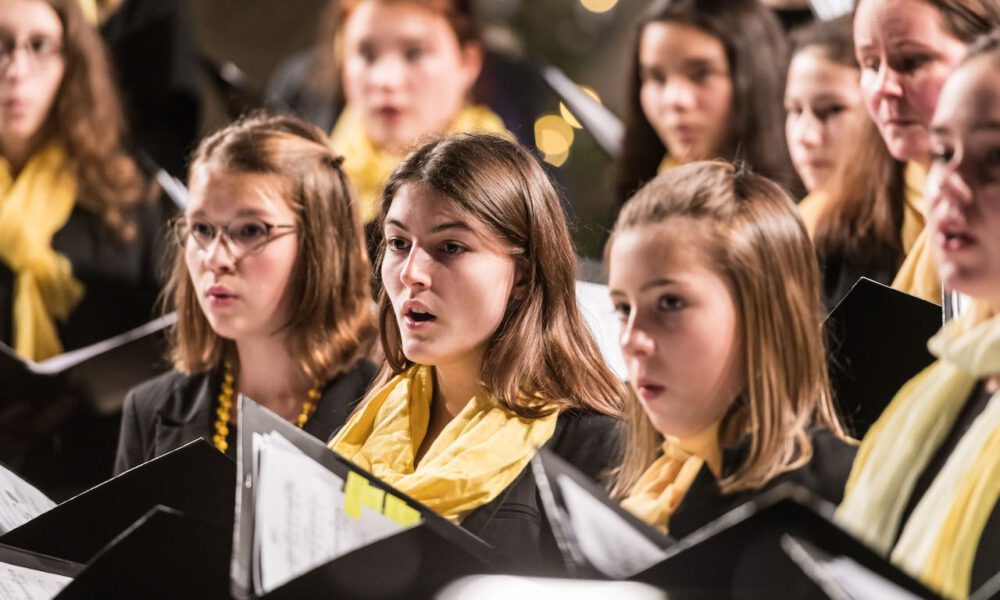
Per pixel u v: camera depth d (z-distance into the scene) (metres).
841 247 5.97
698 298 4.16
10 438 6.88
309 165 5.95
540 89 10.35
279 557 3.75
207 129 9.84
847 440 4.18
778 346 4.18
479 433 4.69
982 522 3.92
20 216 8.22
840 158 6.32
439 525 3.63
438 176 4.75
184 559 3.86
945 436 4.05
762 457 4.14
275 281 5.82
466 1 9.25
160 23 9.53
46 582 4.27
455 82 9.20
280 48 14.23
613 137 10.04
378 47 9.02
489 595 3.34
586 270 6.63
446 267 4.71
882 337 4.37
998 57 4.15
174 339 6.66
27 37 8.29
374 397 5.18
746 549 3.21
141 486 4.36
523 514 4.59
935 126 4.25
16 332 8.14
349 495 3.71
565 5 13.09
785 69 7.47
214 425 5.98
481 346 4.82
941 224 4.21
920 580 3.08
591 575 3.57
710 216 4.20
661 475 4.36
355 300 6.02
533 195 4.85
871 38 5.54
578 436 4.76
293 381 5.93
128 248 8.38
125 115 9.27
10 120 8.34
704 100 7.47
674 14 7.50
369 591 3.55
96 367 6.89
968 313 4.21
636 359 4.23
